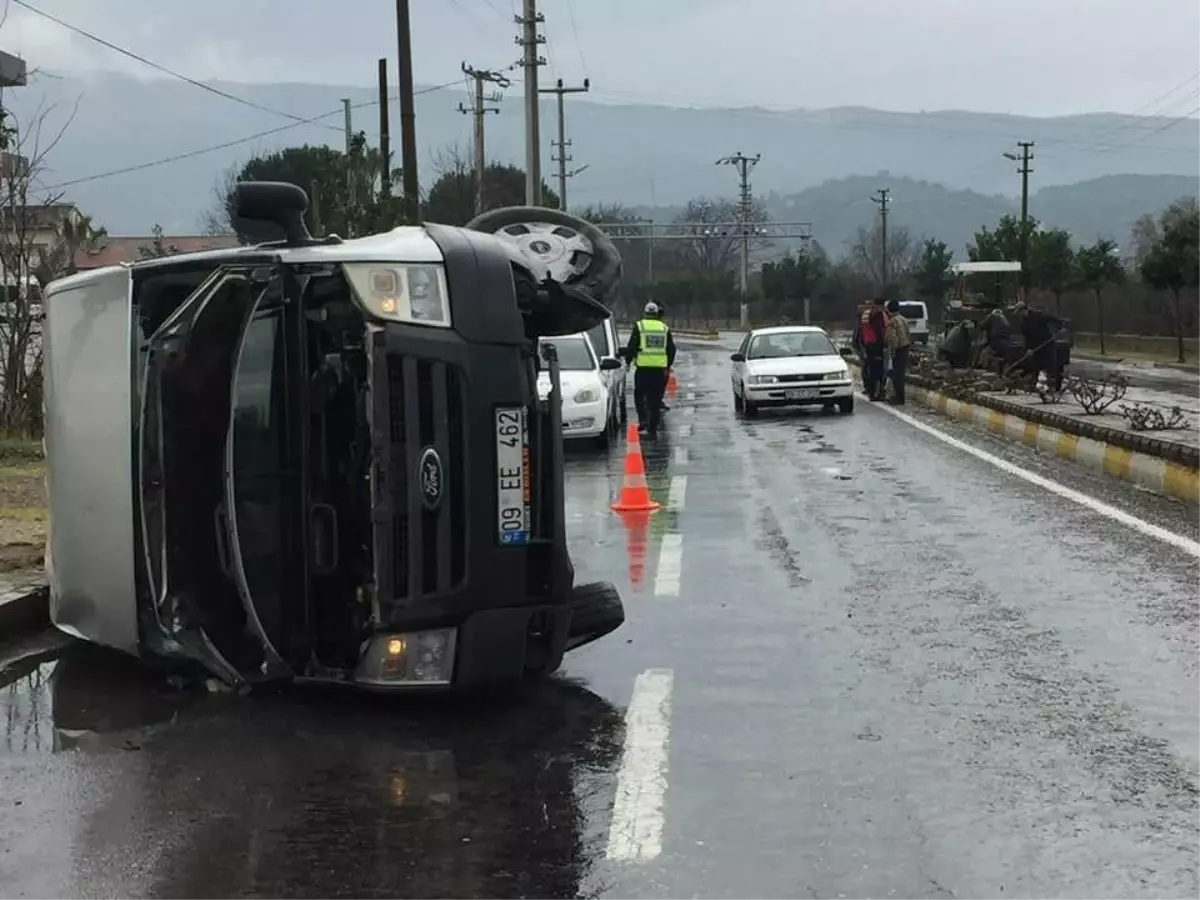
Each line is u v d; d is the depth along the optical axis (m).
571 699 6.41
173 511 6.41
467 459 5.86
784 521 11.76
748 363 24.22
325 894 4.32
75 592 6.94
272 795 5.20
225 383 6.43
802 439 19.31
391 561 5.73
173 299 6.61
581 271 8.18
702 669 6.91
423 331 5.79
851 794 5.10
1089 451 15.34
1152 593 8.39
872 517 11.82
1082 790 5.09
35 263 16.70
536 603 6.16
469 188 62.78
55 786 5.33
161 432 6.37
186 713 6.27
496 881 4.41
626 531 11.45
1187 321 49.38
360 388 5.95
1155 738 5.67
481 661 5.93
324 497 6.04
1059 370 25.16
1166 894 4.21
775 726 5.94
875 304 26.61
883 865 4.45
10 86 19.16
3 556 9.32
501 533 5.96
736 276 105.19
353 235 25.34
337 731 5.96
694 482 14.67
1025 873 4.38
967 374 25.48
